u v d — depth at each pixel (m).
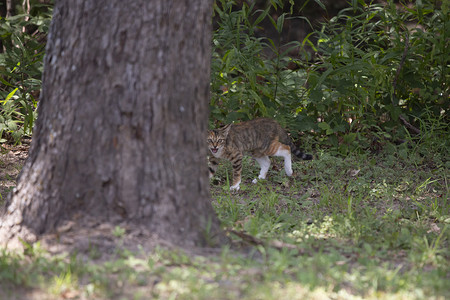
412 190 14.40
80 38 8.13
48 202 8.36
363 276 7.75
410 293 7.14
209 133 14.42
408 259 8.73
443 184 14.84
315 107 17.86
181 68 8.22
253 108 17.75
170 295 6.80
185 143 8.33
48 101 8.53
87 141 8.16
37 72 17.70
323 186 14.37
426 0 18.83
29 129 18.06
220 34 17.03
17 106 18.98
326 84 17.28
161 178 8.16
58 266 7.50
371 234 10.40
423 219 11.84
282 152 15.49
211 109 17.23
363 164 16.30
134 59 8.00
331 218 11.12
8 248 8.35
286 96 17.81
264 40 22.77
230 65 16.92
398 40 17.61
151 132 8.09
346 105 17.41
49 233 8.28
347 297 6.96
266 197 13.05
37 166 8.52
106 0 8.02
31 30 21.16
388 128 17.92
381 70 16.72
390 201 13.30
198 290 6.81
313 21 22.38
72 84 8.20
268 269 7.74
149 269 7.43
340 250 9.20
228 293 6.87
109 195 8.18
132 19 7.97
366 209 11.88
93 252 7.81
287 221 11.36
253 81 16.47
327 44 17.94
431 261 8.66
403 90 18.20
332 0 22.14
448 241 10.17
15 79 19.20
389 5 18.17
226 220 10.91
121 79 8.02
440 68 18.61
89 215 8.23
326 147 17.94
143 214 8.17
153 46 8.01
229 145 14.70
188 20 8.22
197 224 8.42
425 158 17.03
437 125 17.56
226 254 8.08
